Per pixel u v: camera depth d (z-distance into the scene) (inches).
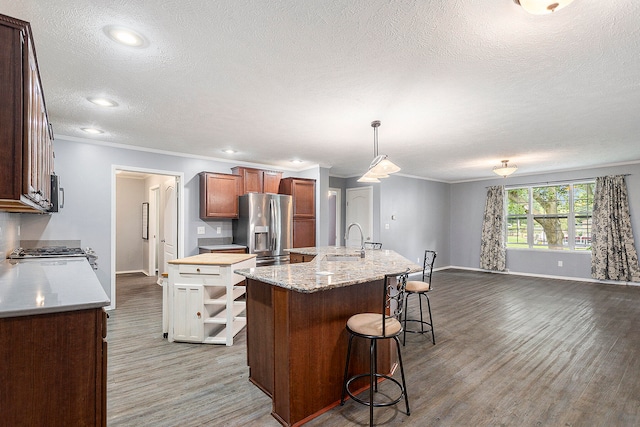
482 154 203.8
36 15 66.1
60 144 161.3
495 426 76.1
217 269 125.7
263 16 66.9
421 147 184.1
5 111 55.9
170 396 88.8
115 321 153.3
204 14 66.2
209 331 131.9
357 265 109.3
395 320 84.4
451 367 107.2
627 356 115.3
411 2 62.5
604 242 243.1
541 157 213.9
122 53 81.9
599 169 247.6
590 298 202.4
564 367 106.8
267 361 90.3
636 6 62.8
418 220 308.8
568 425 76.5
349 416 80.8
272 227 208.5
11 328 50.4
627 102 114.7
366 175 150.7
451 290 227.5
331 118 131.9
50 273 87.4
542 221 281.4
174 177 211.0
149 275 276.7
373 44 77.7
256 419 79.3
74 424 54.0
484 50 80.1
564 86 101.3
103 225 172.7
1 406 49.8
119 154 178.2
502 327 147.9
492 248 305.6
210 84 100.0
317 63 86.9
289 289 75.0
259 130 149.7
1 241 108.7
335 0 61.8
